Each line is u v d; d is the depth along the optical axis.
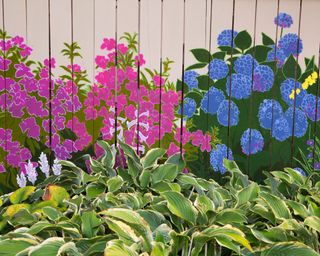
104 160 2.16
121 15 2.26
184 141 2.37
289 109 2.40
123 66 2.30
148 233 1.39
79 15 2.25
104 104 2.32
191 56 2.32
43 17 2.23
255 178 2.42
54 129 2.32
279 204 1.68
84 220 1.53
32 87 2.28
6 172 2.31
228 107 2.38
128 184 2.05
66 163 2.07
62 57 2.26
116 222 1.39
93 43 2.27
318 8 2.34
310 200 1.94
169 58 2.31
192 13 2.29
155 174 2.05
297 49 2.36
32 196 1.90
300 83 2.39
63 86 2.29
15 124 2.29
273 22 2.33
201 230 1.49
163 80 2.32
